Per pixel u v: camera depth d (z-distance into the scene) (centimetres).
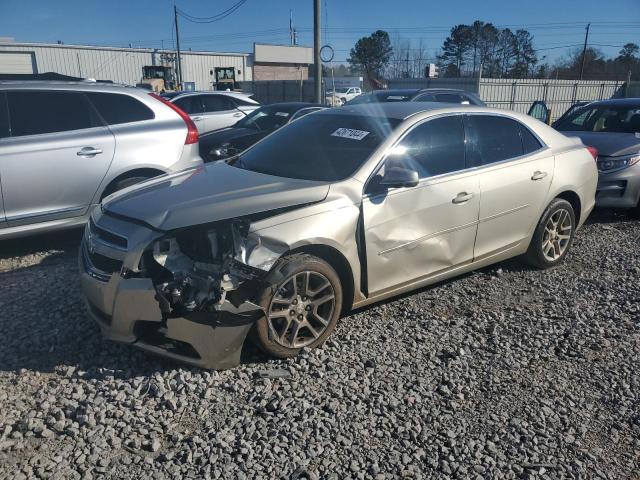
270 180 423
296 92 3675
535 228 550
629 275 569
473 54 6488
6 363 377
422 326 444
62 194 585
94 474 280
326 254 402
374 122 469
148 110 646
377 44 6512
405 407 338
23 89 581
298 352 392
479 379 372
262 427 315
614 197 773
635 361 401
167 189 412
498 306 488
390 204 424
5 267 559
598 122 895
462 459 296
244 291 366
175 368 372
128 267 357
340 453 298
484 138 504
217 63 5434
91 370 368
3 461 286
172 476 279
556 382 372
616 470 294
